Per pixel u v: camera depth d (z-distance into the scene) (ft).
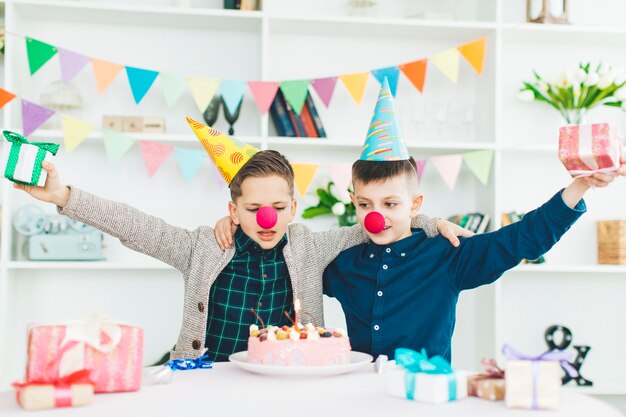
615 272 9.43
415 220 5.26
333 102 9.07
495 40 8.60
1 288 7.77
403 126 8.97
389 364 3.75
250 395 3.10
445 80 9.23
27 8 8.03
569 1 9.03
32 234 8.06
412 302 4.86
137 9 8.04
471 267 4.79
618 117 9.52
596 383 9.00
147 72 7.73
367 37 9.10
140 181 8.73
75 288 8.58
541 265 8.57
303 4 8.99
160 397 3.05
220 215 8.86
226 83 7.92
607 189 9.51
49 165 4.39
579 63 9.26
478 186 9.09
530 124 9.34
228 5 8.43
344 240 5.33
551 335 9.15
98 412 2.77
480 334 8.87
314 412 2.78
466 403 2.97
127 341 3.18
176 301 8.79
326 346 3.72
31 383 2.91
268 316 5.15
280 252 5.22
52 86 8.23
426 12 8.71
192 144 8.49
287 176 4.94
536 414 2.80
